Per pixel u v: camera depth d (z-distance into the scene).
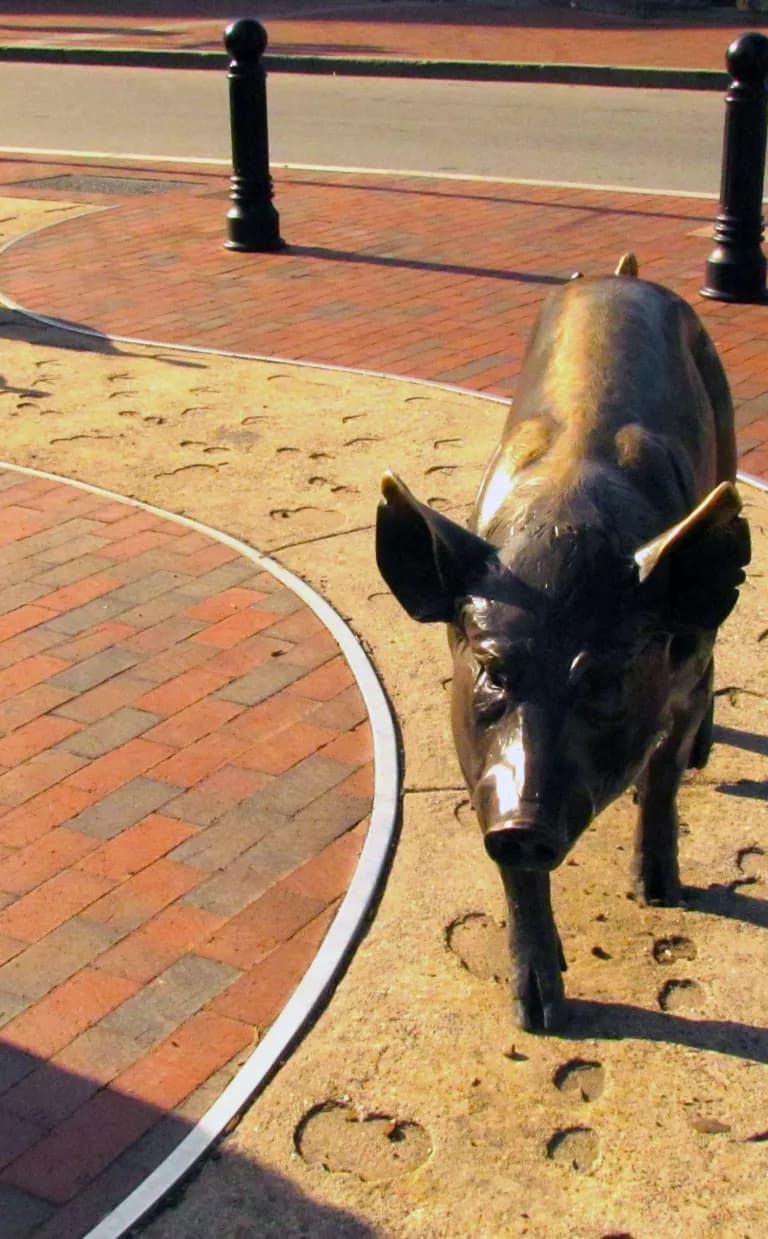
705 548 3.27
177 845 4.57
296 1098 3.63
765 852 4.50
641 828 4.23
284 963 4.09
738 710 5.23
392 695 5.35
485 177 13.85
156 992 3.99
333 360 8.74
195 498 6.96
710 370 4.77
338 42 23.55
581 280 4.82
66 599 6.02
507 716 3.22
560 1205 3.33
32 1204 3.36
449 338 9.08
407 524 3.46
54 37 25.03
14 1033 3.86
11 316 9.73
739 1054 3.74
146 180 14.15
